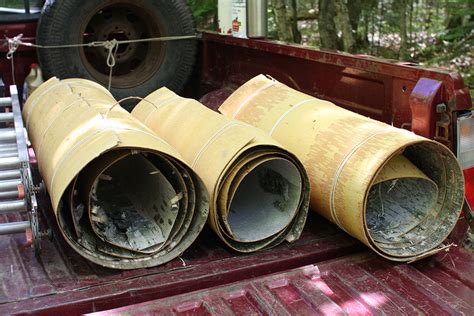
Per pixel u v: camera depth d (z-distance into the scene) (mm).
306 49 3297
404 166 2484
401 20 8203
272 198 2590
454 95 2393
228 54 4066
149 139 2252
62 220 2205
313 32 9008
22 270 2244
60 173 2172
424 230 2510
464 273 2340
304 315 2008
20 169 2279
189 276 2229
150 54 4098
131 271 2244
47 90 3164
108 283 2166
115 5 3904
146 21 4047
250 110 2949
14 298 2062
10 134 2496
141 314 1986
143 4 3920
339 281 2248
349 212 2334
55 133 2564
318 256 2449
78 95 2875
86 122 2447
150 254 2289
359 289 2193
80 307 2066
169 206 2363
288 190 2506
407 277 2281
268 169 2600
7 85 3859
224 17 4203
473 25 8062
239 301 2100
